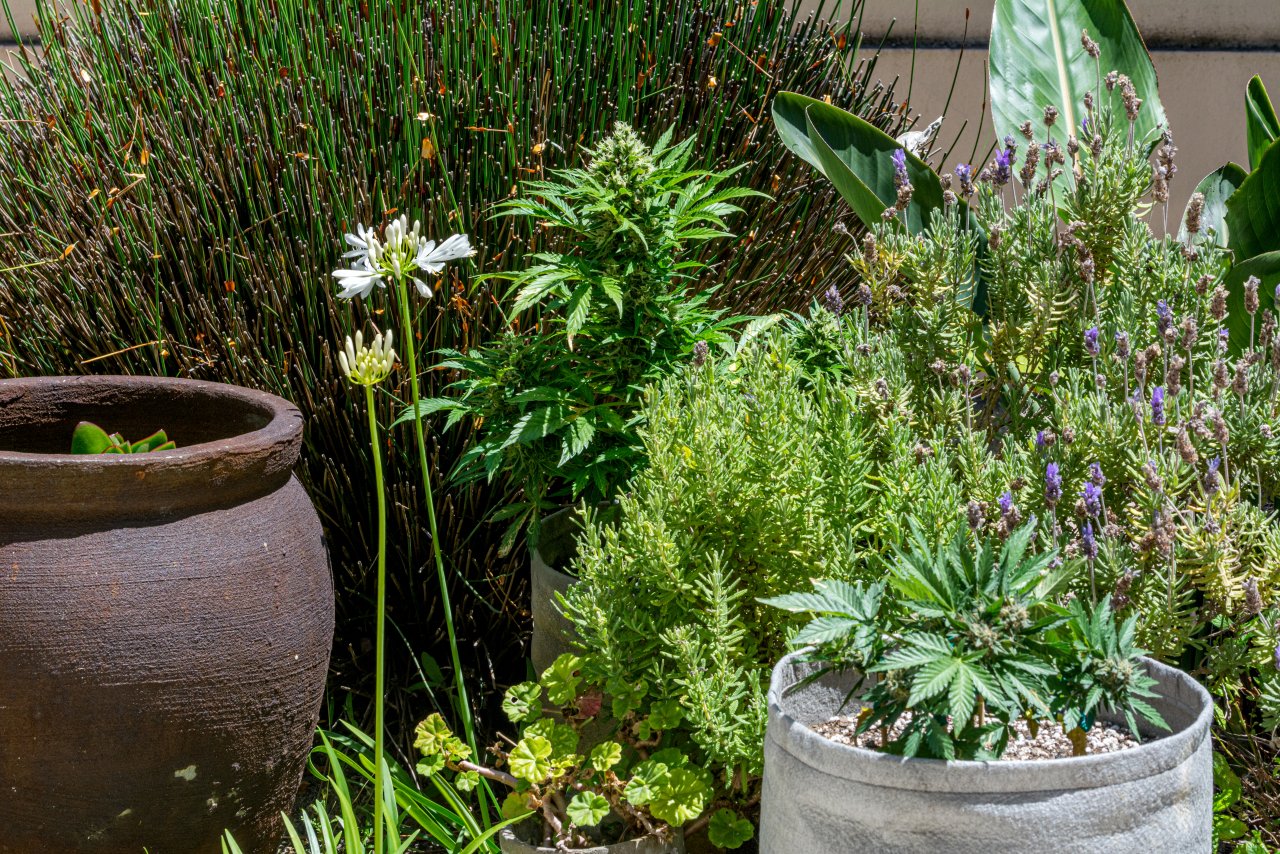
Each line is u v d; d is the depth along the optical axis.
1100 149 2.29
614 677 1.75
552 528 2.16
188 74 2.89
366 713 2.59
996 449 2.32
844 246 2.89
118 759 1.71
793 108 2.63
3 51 4.71
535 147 2.44
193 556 1.73
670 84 2.81
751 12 3.14
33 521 1.68
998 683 1.21
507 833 1.77
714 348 2.35
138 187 2.64
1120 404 1.99
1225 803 1.71
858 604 1.30
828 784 1.23
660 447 1.85
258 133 2.63
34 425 2.07
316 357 2.49
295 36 2.86
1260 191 2.41
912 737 1.20
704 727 1.67
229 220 2.60
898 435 1.89
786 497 1.78
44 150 2.89
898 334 2.20
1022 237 2.23
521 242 2.46
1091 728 1.41
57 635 1.65
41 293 2.61
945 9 4.57
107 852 1.77
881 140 2.64
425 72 2.71
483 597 2.54
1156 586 1.73
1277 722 1.71
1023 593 1.30
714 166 2.75
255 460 1.80
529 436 1.97
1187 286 2.11
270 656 1.81
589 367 2.10
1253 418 1.89
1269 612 1.76
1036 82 2.95
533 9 2.99
